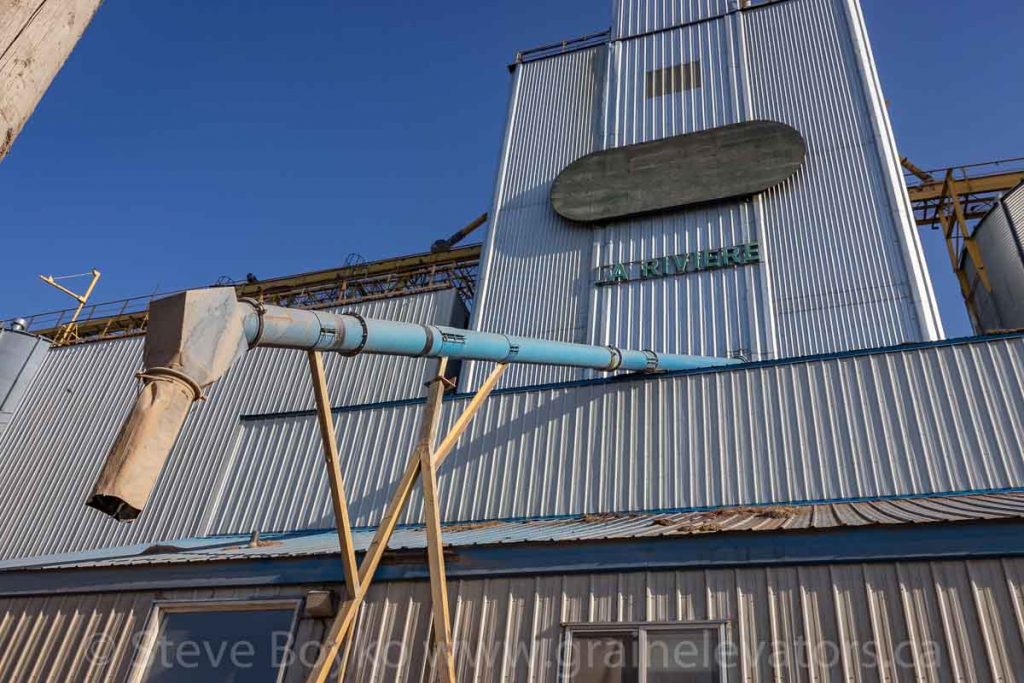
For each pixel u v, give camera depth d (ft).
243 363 93.09
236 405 88.99
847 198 73.15
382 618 33.30
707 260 75.00
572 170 86.99
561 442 53.16
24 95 10.00
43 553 86.28
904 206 70.95
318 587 34.86
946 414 43.62
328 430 35.70
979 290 92.17
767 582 27.76
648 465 49.52
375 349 38.37
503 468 53.93
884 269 68.08
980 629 24.34
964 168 95.91
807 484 44.83
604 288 78.38
